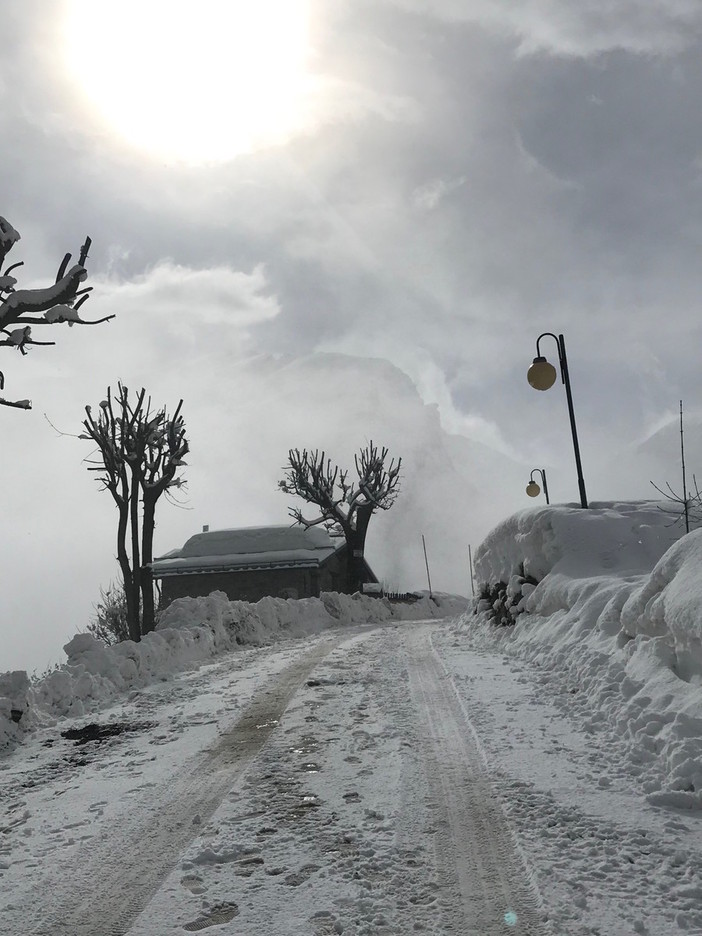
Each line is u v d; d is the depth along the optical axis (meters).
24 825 5.75
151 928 3.93
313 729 7.95
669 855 4.44
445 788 5.78
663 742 6.15
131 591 20.64
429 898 4.09
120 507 20.77
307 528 43.16
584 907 3.87
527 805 5.33
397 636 17.80
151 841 5.15
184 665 13.87
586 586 11.30
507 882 4.23
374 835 4.95
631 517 13.12
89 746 8.30
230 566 39.44
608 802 5.34
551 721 7.54
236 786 6.21
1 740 8.76
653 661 7.65
